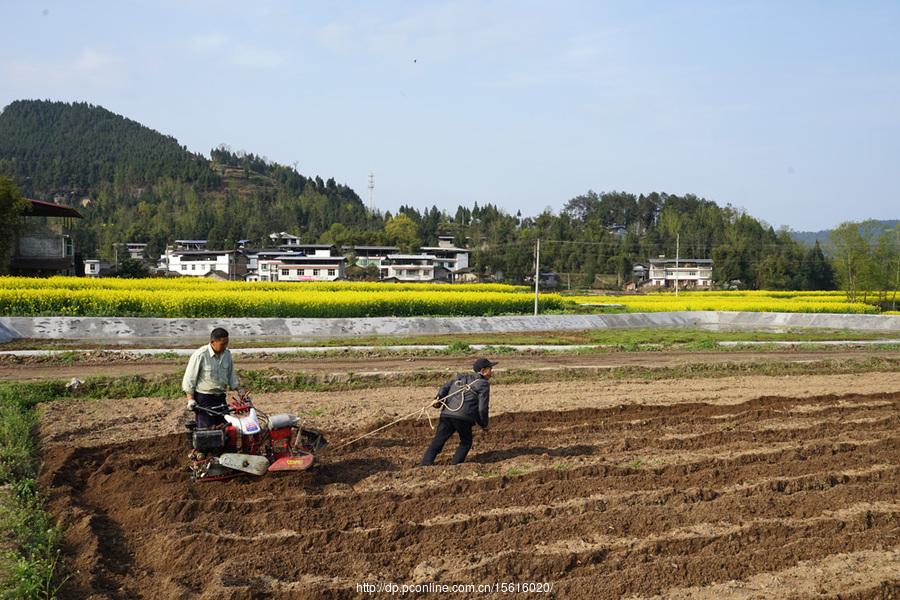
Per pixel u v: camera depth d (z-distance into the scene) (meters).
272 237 159.88
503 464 10.50
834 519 8.66
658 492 9.30
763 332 39.94
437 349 24.17
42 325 26.31
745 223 151.62
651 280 119.81
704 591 6.90
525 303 46.06
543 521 8.27
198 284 49.16
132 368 18.73
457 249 126.56
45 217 64.75
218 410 9.42
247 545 7.51
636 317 42.59
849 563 7.62
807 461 11.05
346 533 7.84
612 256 125.56
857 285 75.31
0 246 55.12
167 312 32.91
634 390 17.70
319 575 7.03
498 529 8.17
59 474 9.55
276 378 16.98
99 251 138.88
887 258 74.69
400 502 8.79
